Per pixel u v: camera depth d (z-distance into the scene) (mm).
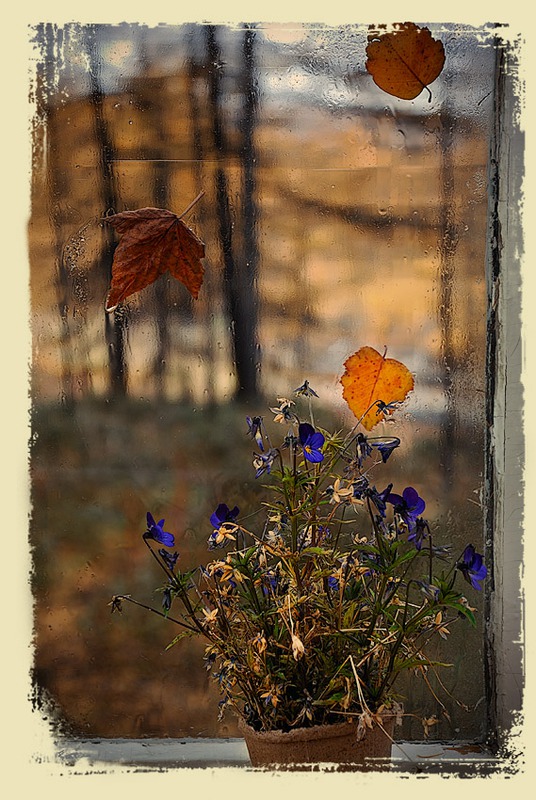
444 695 1330
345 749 1166
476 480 1330
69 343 1347
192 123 1339
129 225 1294
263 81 1334
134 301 1347
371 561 1173
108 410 1352
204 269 1346
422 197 1329
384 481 1336
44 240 1341
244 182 1340
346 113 1330
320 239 1339
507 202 1299
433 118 1324
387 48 1319
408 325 1335
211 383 1351
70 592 1352
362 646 1167
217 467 1351
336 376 1342
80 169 1338
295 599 1160
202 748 1330
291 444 1166
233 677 1185
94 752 1323
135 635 1352
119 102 1337
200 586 1344
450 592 1148
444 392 1333
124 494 1354
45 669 1352
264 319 1346
